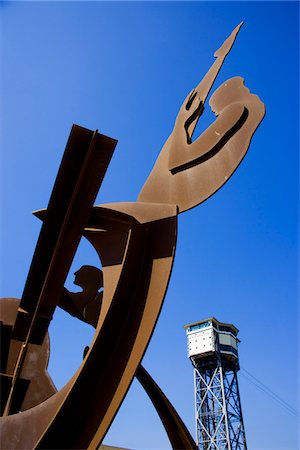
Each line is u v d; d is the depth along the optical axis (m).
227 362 65.44
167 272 10.41
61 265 11.38
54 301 11.90
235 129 12.08
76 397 9.25
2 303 15.40
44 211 12.56
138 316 10.12
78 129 10.32
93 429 8.91
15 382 12.80
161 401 11.64
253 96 12.48
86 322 14.62
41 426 9.52
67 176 10.72
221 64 14.30
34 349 15.20
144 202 12.52
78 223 11.05
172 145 13.34
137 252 10.81
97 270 15.13
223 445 56.28
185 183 12.41
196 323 66.56
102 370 9.65
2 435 9.73
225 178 11.62
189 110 14.02
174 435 11.35
